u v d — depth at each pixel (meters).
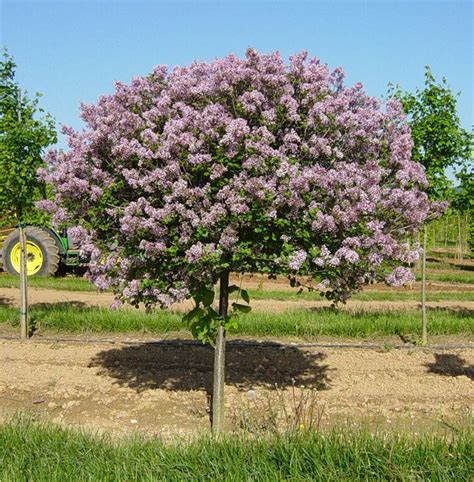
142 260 6.09
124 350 9.93
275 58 6.20
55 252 19.34
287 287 18.34
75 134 6.57
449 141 10.28
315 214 5.70
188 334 11.08
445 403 7.55
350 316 12.09
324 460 5.07
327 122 6.04
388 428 6.46
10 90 10.70
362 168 6.18
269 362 9.30
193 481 4.89
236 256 5.68
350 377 8.59
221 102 6.24
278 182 5.71
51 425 6.13
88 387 8.00
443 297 17.00
